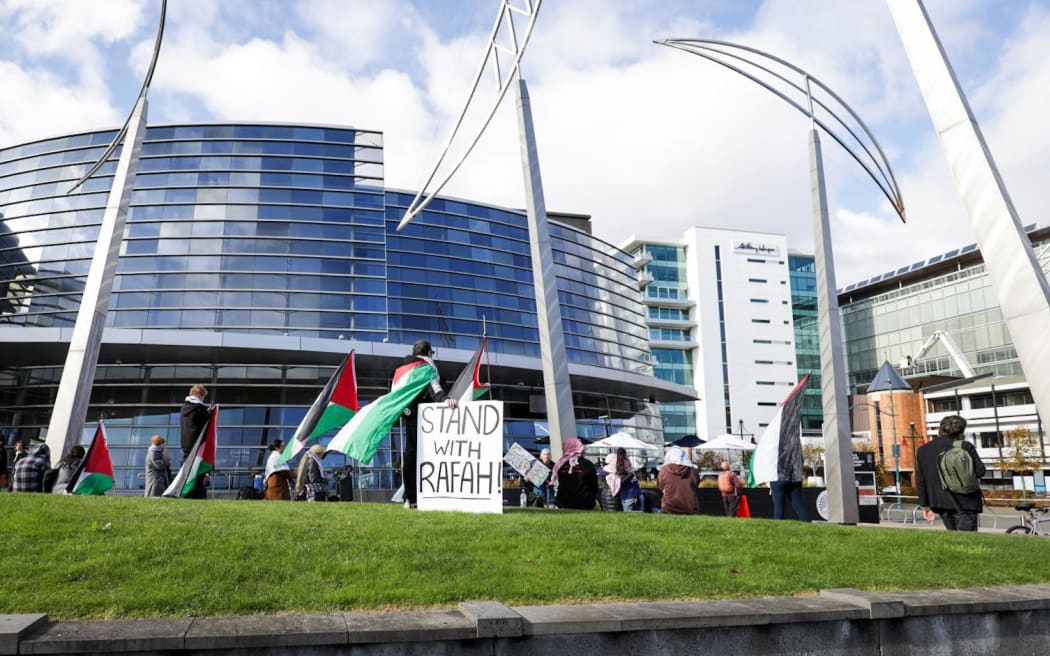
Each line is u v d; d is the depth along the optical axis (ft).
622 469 48.70
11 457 100.68
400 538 24.98
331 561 22.18
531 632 17.49
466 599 20.01
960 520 35.88
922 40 43.75
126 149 60.90
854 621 19.85
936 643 20.51
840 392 52.70
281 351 136.36
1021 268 39.17
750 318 352.08
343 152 165.37
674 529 29.32
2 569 20.24
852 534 30.78
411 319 154.51
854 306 365.61
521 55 62.90
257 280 145.79
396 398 34.83
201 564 21.29
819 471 190.29
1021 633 21.40
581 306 190.49
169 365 139.03
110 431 129.49
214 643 15.76
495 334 163.73
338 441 35.17
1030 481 172.65
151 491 50.75
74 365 53.72
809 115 68.03
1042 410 37.78
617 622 17.99
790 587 22.68
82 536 23.61
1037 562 27.55
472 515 30.01
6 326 133.69
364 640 16.48
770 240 363.35
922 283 332.19
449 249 171.22
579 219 238.48
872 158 73.77
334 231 154.92
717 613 18.76
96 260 57.21
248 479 126.41
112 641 15.39
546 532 26.84
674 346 343.67
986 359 298.15
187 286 143.02
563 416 50.65
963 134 41.86
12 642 14.99
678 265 357.82
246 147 161.07
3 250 151.12
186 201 152.15
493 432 31.86
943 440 37.04
